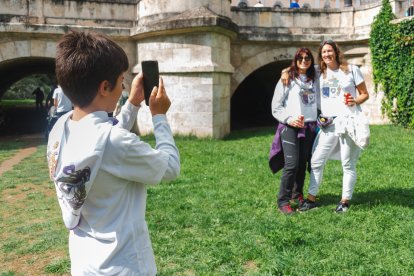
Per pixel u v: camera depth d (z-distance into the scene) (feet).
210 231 14.39
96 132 4.93
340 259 11.72
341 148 15.76
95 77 5.01
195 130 39.14
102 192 5.02
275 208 16.67
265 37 49.96
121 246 5.01
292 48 52.06
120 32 43.01
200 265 11.75
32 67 73.36
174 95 39.60
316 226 14.44
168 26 38.22
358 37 50.52
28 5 41.63
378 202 16.92
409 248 12.34
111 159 4.94
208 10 38.29
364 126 14.90
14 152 35.50
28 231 15.43
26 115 77.46
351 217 15.11
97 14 43.37
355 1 66.74
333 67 15.74
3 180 24.06
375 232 13.66
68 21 42.80
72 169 4.85
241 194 18.92
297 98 15.69
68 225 5.15
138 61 43.47
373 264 11.37
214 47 38.55
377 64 48.37
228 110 42.55
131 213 5.22
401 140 34.30
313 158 16.17
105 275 4.91
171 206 17.28
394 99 47.52
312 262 11.57
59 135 5.26
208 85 38.52
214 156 28.81
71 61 4.94
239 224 14.83
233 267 11.64
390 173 22.08
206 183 21.03
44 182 23.50
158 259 12.32
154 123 5.72
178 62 39.22
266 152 29.94
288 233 13.52
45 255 13.21
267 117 73.67
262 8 50.08
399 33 45.27
